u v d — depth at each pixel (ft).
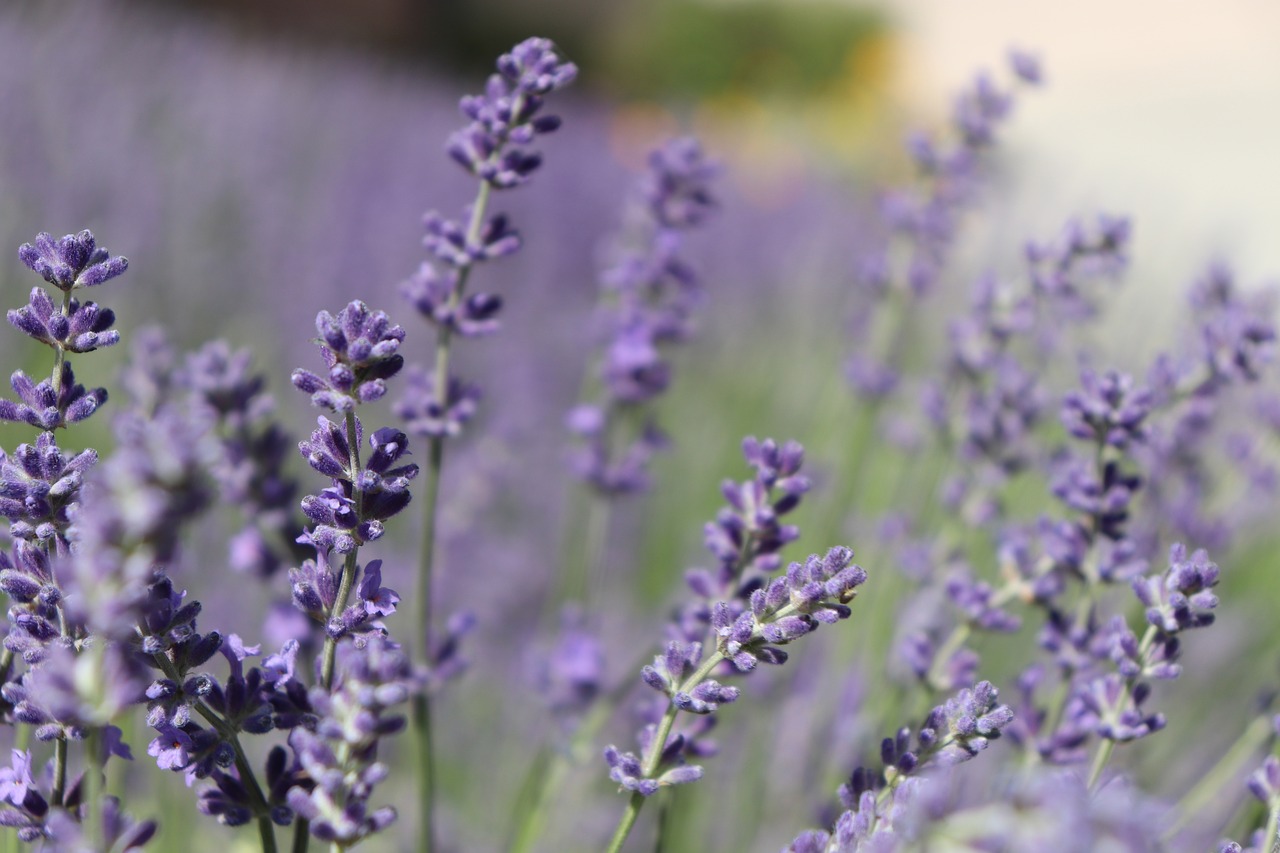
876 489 3.49
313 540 1.40
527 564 3.49
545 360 5.04
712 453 4.63
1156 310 4.27
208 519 2.39
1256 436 2.19
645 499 4.07
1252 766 1.95
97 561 1.24
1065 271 2.27
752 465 1.63
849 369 3.02
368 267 4.94
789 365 5.89
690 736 1.66
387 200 5.77
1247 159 16.87
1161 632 1.57
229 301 4.52
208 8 10.92
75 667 1.30
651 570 4.09
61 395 1.45
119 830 1.37
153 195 4.53
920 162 2.93
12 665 1.46
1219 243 5.59
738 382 5.66
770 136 13.42
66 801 1.41
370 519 1.41
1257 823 1.65
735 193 8.31
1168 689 2.68
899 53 18.33
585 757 2.14
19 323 1.44
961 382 2.53
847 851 1.39
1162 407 2.02
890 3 20.99
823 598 1.45
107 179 4.46
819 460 3.36
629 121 9.78
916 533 2.56
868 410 3.02
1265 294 2.15
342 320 1.40
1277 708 1.91
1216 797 1.94
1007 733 1.69
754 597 1.46
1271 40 23.21
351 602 1.45
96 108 4.86
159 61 5.91
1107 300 2.56
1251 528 2.88
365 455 1.42
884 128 14.32
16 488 1.42
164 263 4.40
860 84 17.57
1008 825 1.23
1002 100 2.88
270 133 5.97
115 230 4.28
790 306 6.66
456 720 3.00
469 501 3.26
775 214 7.95
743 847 2.39
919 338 4.75
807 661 2.54
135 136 4.97
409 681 1.82
